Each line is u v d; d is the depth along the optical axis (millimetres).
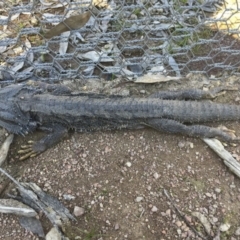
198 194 466
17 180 476
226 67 557
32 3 565
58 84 542
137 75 557
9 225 448
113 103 503
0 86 551
